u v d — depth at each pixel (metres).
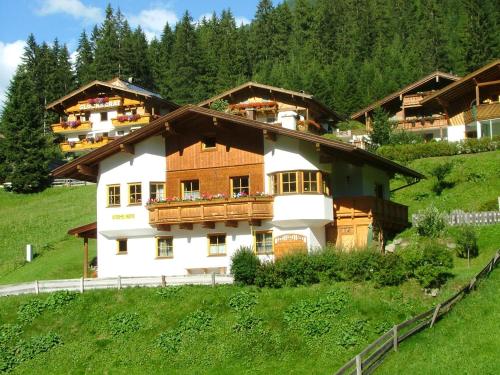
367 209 39.88
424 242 34.47
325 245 40.38
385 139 67.50
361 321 29.75
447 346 26.64
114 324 32.81
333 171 42.81
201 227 40.66
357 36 141.75
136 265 41.75
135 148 42.44
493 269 33.06
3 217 68.56
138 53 129.38
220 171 40.62
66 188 78.44
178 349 30.22
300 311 30.98
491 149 58.06
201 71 126.69
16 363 31.41
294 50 147.50
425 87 75.88
